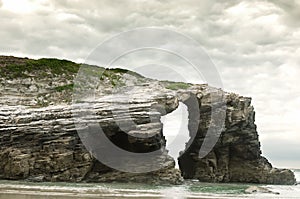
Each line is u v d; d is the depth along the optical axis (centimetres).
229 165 6650
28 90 6372
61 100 6275
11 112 4962
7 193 2980
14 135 4762
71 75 6969
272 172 6669
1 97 5991
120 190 3747
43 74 6750
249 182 6625
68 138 4822
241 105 6500
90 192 3381
